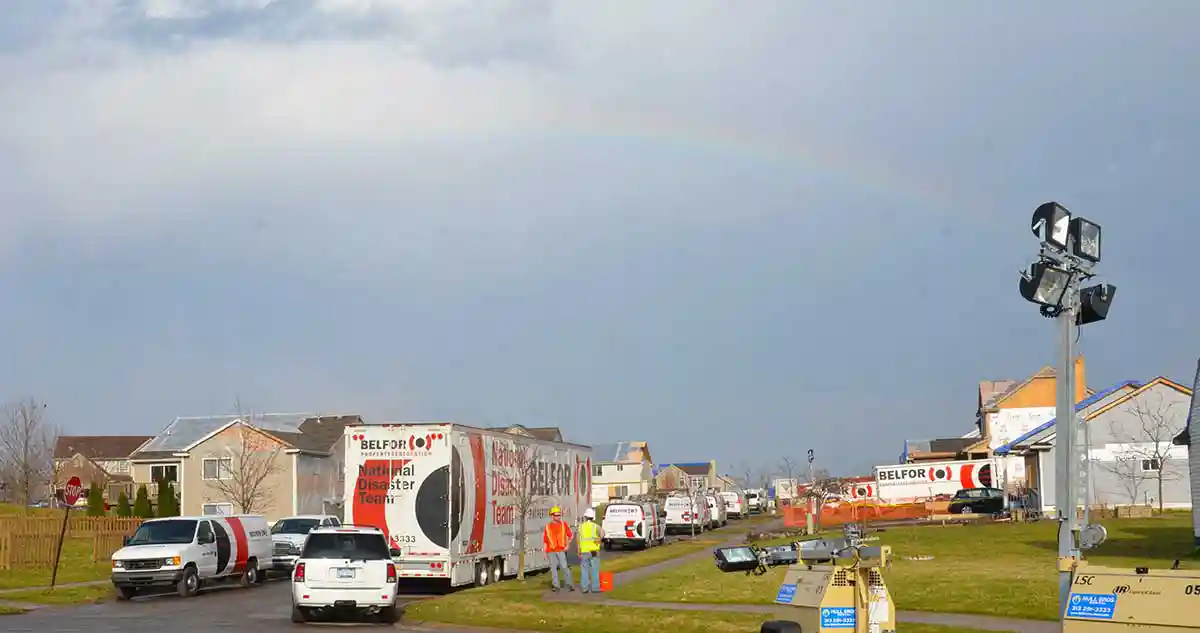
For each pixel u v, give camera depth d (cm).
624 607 2220
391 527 2664
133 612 2512
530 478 3278
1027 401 8062
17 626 2164
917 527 5022
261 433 7062
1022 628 1822
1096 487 5434
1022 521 5162
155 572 2845
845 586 1340
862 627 1325
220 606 2661
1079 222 1243
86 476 9300
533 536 3291
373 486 2683
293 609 2267
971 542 3916
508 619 2195
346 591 2228
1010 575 2631
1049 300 1230
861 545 1341
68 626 2169
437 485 2667
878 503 6397
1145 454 5403
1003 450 5712
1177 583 1087
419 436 2683
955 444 9994
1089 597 1142
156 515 6612
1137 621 1100
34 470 7538
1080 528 1209
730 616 2053
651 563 3716
